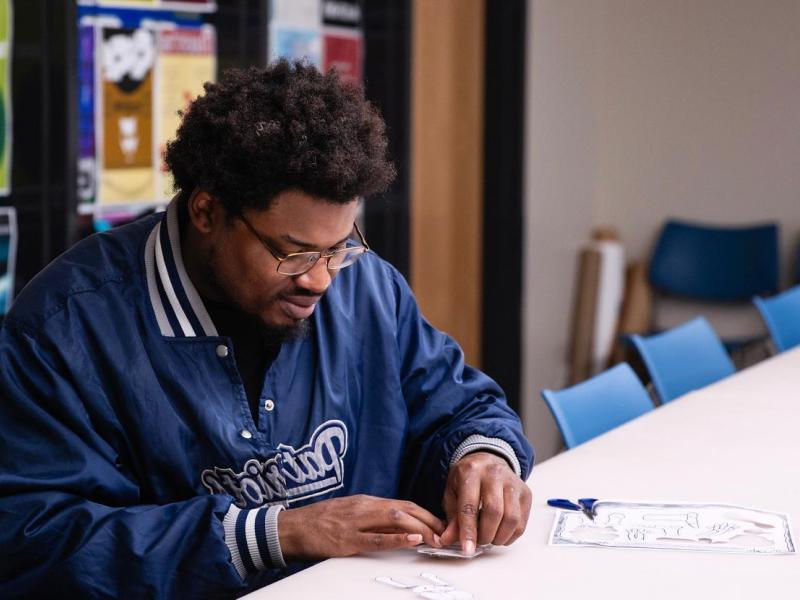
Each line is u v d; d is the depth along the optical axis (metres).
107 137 2.89
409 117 4.01
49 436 1.38
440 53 4.29
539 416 4.82
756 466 1.87
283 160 1.29
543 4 4.59
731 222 4.98
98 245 1.49
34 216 2.72
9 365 1.40
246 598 1.30
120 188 2.95
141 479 1.45
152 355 1.45
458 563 1.40
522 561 1.41
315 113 1.31
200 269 1.46
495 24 4.47
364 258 1.69
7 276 2.68
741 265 4.79
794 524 1.56
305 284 1.37
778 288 4.75
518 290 4.61
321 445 1.54
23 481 1.35
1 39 2.61
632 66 5.09
